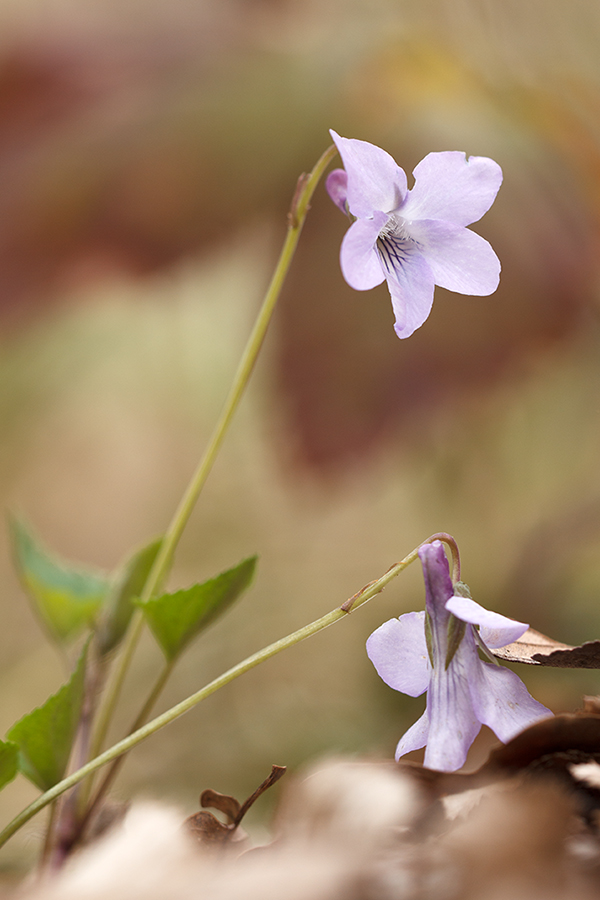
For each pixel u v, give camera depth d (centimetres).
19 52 46
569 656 30
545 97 53
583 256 49
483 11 55
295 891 28
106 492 100
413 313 31
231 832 30
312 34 50
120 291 44
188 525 96
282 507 91
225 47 47
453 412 47
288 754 55
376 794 29
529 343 48
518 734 29
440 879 28
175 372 80
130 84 47
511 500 67
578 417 63
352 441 46
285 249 34
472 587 66
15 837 36
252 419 81
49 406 82
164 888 29
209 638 79
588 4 57
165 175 45
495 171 31
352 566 84
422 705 59
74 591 36
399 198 31
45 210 44
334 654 73
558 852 28
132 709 70
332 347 46
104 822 33
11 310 43
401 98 49
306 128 46
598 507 61
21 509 97
